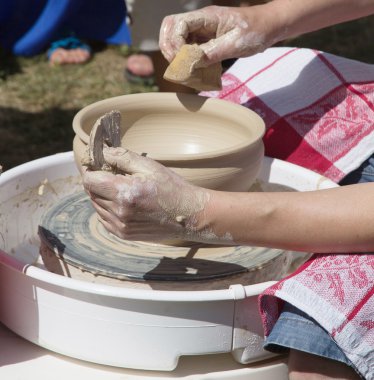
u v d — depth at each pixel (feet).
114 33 26.27
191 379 7.88
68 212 9.68
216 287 8.43
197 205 7.34
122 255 8.72
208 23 9.38
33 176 10.45
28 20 25.34
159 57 15.11
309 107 10.79
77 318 7.87
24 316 8.32
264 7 9.59
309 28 9.91
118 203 7.19
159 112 10.18
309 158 10.71
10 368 8.09
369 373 7.29
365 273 7.45
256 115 9.57
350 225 7.40
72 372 8.05
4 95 22.45
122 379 7.91
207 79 9.46
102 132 7.40
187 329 7.68
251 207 7.42
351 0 9.93
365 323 7.29
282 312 7.59
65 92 22.79
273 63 11.51
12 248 10.11
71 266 8.60
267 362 8.21
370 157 10.55
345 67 11.00
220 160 8.43
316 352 7.29
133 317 7.65
